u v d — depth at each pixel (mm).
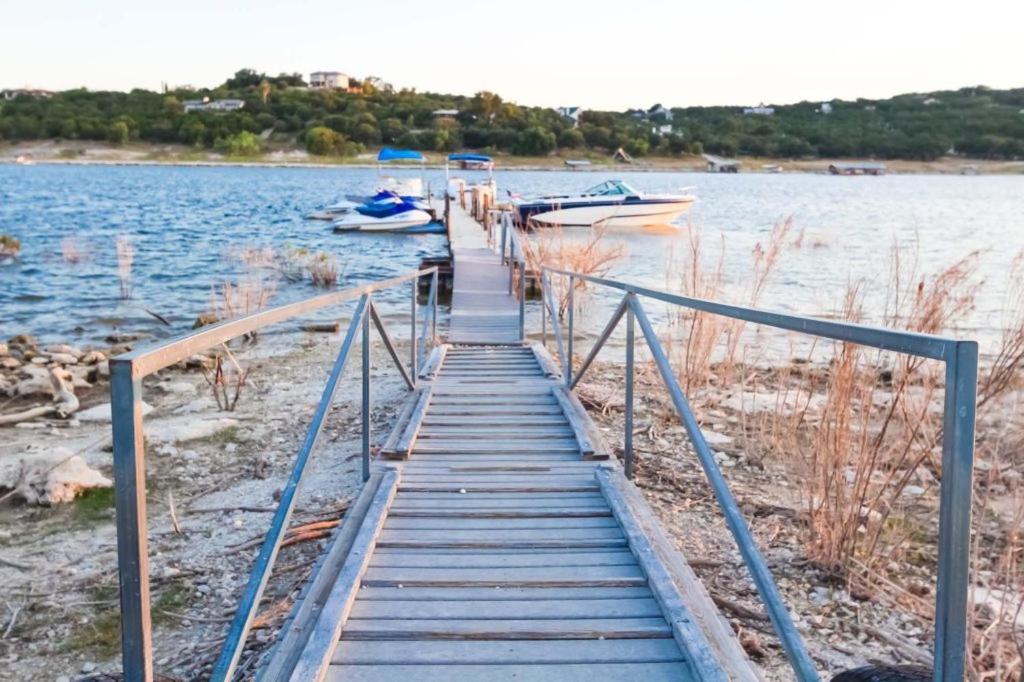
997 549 4398
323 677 2826
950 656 1578
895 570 4707
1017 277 6910
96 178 75625
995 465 4828
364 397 5059
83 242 25203
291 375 10141
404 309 15688
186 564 4938
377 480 4926
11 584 4750
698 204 50250
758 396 8414
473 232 24609
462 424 6379
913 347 1723
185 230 30922
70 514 5750
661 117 147750
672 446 7066
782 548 4988
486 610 3316
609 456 5441
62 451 6391
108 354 11734
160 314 14977
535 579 3582
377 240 28172
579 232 27953
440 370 8742
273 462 6824
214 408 8508
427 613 3285
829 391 5508
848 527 4590
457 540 4027
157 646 4043
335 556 3770
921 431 4941
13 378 9531
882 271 18328
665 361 3535
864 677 2787
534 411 6773
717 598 4312
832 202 53781
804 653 2260
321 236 29234
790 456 6281
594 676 2863
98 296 16766
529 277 16000
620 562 3803
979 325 10969
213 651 3934
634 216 28938
